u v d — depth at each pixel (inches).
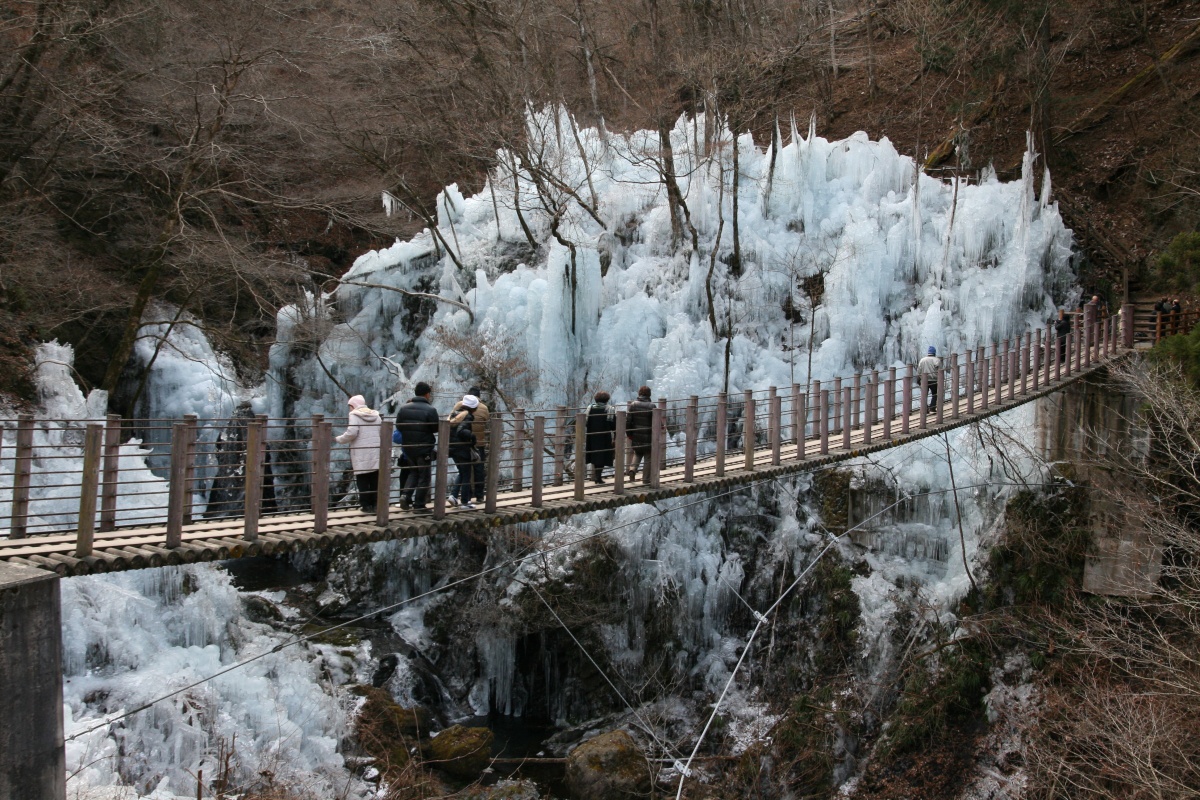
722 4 1390.3
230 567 1152.2
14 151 983.6
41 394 877.8
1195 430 728.3
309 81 1199.6
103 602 687.7
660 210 1305.4
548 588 896.3
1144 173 1312.7
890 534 953.5
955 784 764.6
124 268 1195.3
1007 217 1185.4
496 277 1321.4
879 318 1170.0
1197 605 679.1
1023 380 812.0
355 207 1289.4
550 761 792.9
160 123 1103.0
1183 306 1145.4
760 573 965.2
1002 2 1250.6
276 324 1277.1
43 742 287.0
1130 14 1466.5
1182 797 545.0
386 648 912.3
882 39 1838.1
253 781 612.4
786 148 1318.9
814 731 818.8
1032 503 897.5
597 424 559.5
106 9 962.7
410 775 695.7
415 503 442.0
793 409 627.2
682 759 804.6
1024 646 830.5
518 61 1323.8
